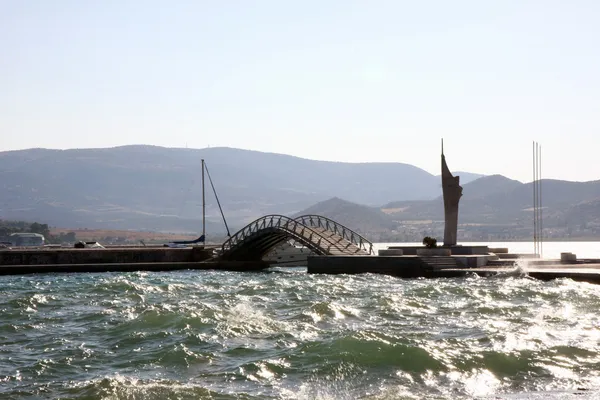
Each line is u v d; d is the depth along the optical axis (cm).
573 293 4059
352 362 2203
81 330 2955
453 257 6241
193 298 4241
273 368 2183
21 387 2020
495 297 3984
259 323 2959
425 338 2597
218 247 9781
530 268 5831
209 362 2300
